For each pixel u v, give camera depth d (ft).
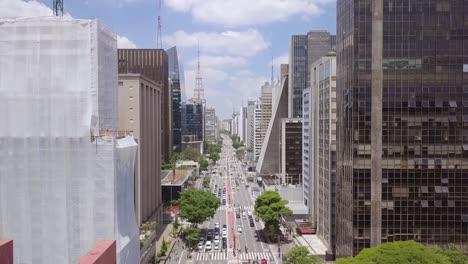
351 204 266.57
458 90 261.24
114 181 145.89
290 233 412.16
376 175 262.88
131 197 169.17
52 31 143.43
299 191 497.46
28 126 144.56
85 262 118.11
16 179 144.97
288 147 604.49
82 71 144.56
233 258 343.26
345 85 278.46
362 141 262.47
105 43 155.63
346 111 276.82
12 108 143.95
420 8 258.57
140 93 336.49
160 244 372.99
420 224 263.90
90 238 145.79
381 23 258.78
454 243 264.31
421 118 261.85
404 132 262.47
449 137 262.47
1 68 143.33
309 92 430.20
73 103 144.36
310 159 422.82
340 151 291.58
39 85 143.74
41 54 143.54
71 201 145.48
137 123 328.49
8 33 142.82
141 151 337.31
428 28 259.19
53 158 144.77
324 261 322.34
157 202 423.23
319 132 377.71
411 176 263.49
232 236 410.31
